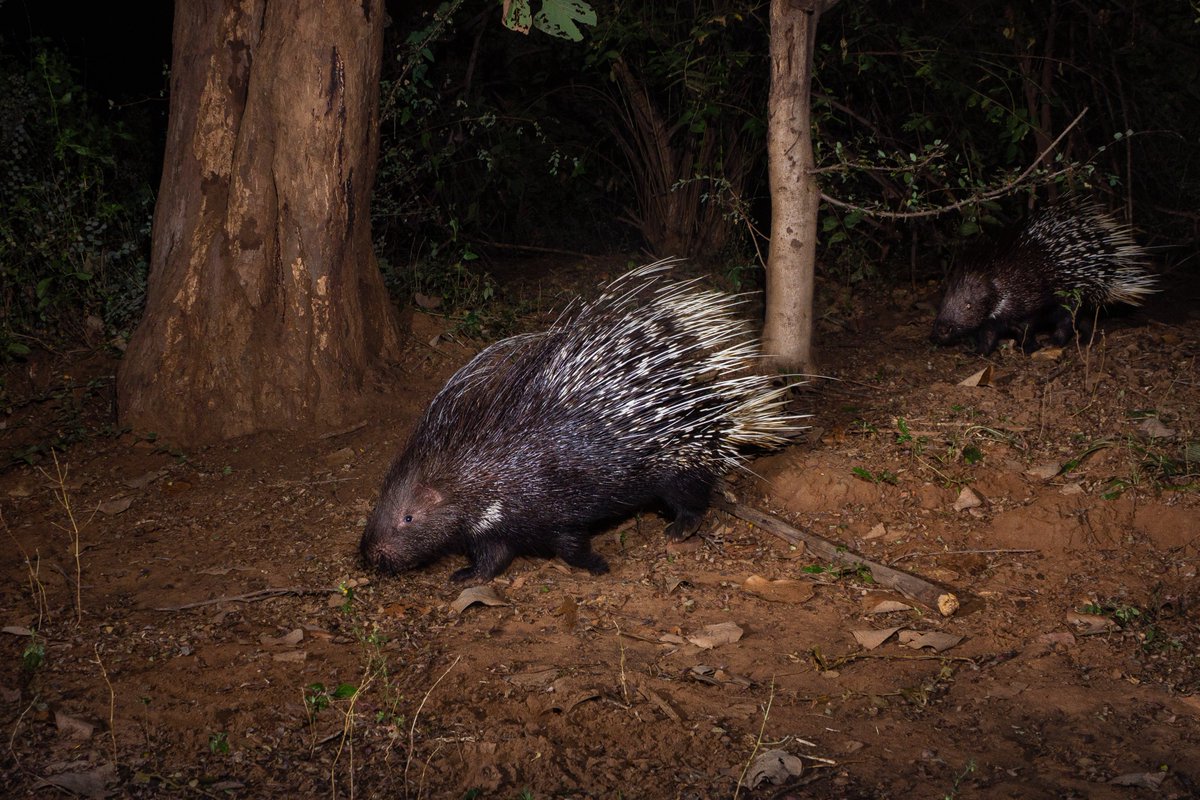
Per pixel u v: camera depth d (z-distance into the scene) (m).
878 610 1.89
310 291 2.58
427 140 3.38
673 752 1.48
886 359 3.07
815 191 2.67
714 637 1.79
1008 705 1.59
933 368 2.99
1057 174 2.75
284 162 2.53
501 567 2.05
